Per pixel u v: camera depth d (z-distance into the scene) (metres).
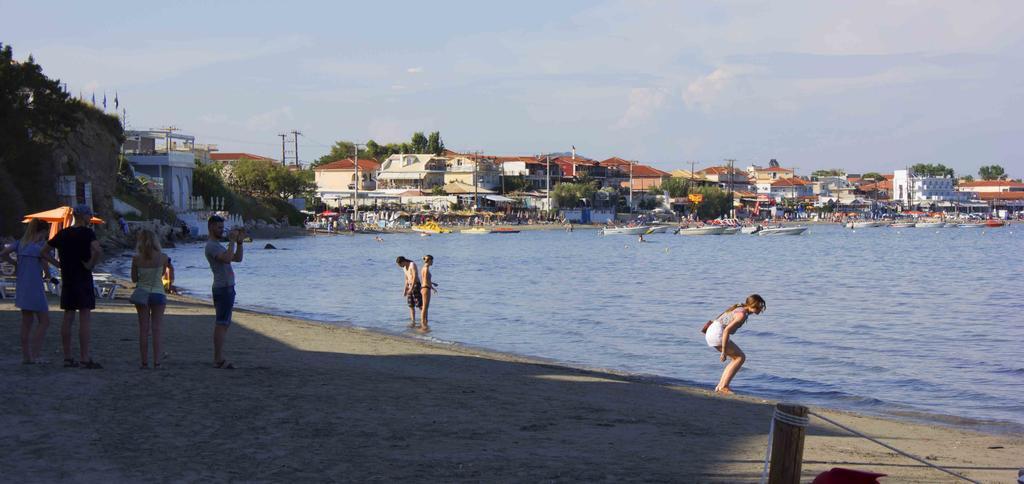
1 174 56.06
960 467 11.35
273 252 91.75
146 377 13.90
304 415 11.77
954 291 49.50
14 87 60.16
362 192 167.75
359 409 12.48
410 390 14.54
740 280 57.94
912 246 120.12
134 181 101.06
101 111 92.50
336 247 105.50
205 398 12.52
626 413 13.62
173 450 9.53
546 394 15.38
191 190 118.31
